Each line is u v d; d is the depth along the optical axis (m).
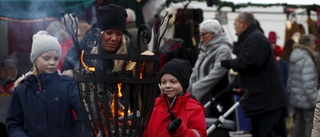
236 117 7.80
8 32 6.84
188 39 8.65
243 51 7.11
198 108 4.04
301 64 9.10
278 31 11.30
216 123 5.80
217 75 7.06
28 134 4.00
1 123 6.82
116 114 3.22
